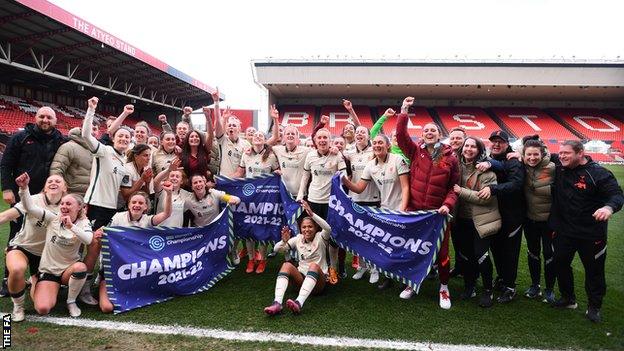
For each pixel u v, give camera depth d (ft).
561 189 11.58
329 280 14.12
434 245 12.51
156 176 15.25
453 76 87.66
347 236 14.11
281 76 89.56
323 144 15.14
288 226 15.38
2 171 12.99
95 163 13.15
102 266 12.52
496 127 99.50
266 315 11.44
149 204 13.85
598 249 11.19
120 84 76.89
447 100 111.96
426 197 12.90
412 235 12.99
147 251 12.52
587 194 11.07
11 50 54.24
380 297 13.15
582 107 110.32
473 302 12.82
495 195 12.32
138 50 59.98
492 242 13.78
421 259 12.85
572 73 85.40
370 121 103.35
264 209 16.07
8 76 63.77
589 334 10.59
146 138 18.30
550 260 12.69
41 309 10.96
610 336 10.48
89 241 11.46
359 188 14.85
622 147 90.79
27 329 10.30
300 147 16.76
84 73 67.46
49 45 53.06
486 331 10.66
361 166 16.29
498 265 14.02
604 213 10.30
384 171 14.25
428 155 12.97
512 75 86.58
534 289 13.34
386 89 97.35
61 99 79.41
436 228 12.53
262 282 14.39
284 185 15.90
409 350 9.57
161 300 12.43
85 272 11.24
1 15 42.78
